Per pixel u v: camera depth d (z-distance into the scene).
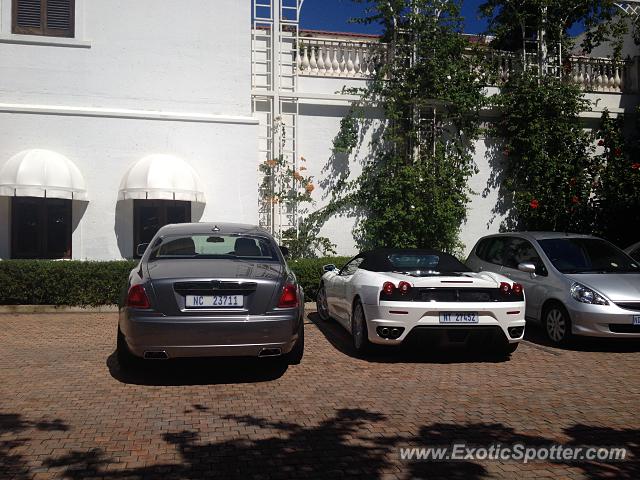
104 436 4.25
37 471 3.63
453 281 6.43
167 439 4.20
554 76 13.84
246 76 11.96
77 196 10.66
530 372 6.31
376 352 6.91
